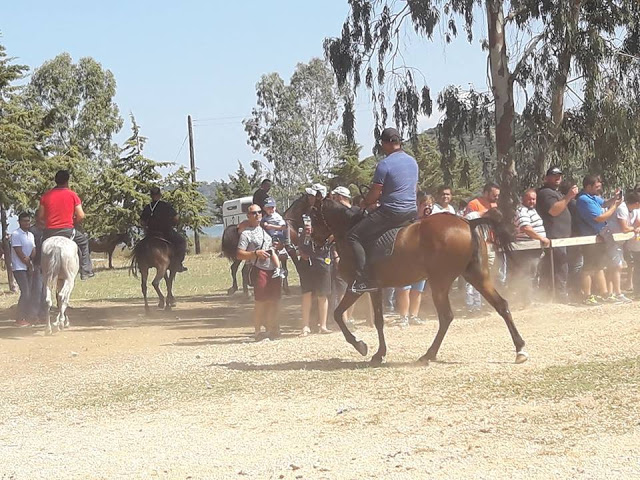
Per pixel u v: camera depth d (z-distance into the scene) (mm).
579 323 13289
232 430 8500
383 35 23406
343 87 23953
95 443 8266
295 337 14359
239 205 56281
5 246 32469
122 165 55000
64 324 17984
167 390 10625
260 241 14492
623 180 20906
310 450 7566
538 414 8203
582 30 20844
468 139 23688
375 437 7863
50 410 10062
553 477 6410
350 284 11273
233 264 26047
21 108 31516
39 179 31797
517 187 21344
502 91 21812
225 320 19016
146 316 20422
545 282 16266
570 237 16438
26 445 8383
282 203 82562
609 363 10180
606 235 16531
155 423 9008
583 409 8242
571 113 21422
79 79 84750
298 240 14586
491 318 14562
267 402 9617
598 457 6785
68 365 13250
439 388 9617
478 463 6836
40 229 19266
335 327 15047
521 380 9656
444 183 23594
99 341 15930
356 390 9875
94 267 50594
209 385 10711
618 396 8555
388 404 9102
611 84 20781
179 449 7883
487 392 9250
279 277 14555
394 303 16641
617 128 20391
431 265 10883
